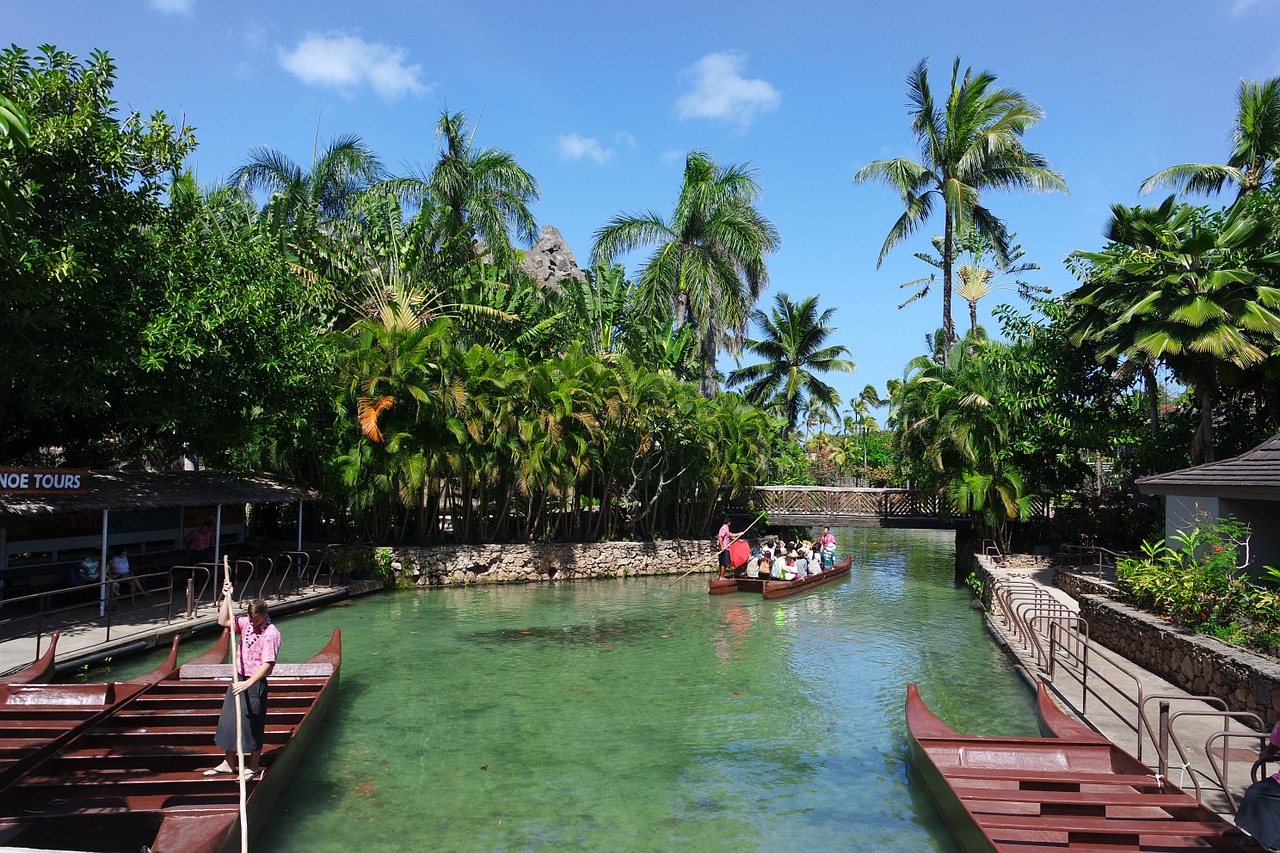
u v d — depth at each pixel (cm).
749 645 1559
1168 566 1271
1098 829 620
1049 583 1950
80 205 1377
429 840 728
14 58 1268
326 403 1994
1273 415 1927
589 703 1164
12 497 1306
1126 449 2367
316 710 955
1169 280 1744
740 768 919
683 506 3041
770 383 4556
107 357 1405
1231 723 924
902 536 4831
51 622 1388
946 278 3105
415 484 2023
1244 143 2536
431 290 2734
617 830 756
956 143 3138
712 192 3350
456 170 2903
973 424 2339
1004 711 1107
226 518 2047
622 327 3238
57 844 638
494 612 1886
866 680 1295
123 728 854
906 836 746
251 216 2517
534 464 2242
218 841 579
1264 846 561
